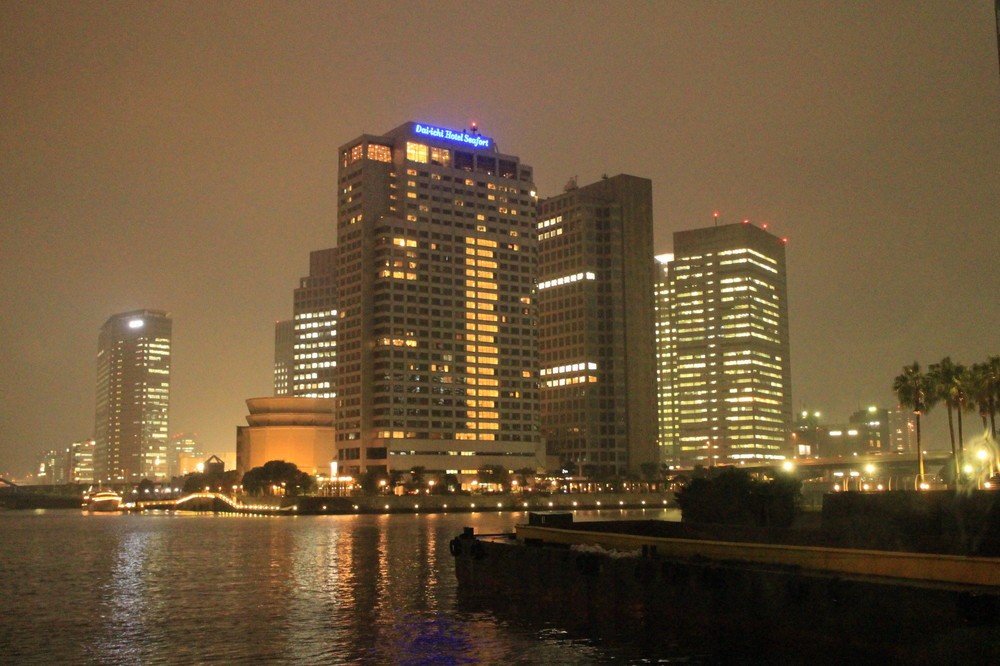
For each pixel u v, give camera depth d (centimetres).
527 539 8081
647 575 6219
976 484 10762
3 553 14038
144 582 9625
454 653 5562
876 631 4853
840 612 5031
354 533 17875
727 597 5662
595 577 6669
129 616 7212
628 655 5359
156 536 18462
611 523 8812
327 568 10756
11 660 5616
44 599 8319
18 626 6788
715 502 9581
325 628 6500
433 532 17888
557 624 6444
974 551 6397
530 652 5528
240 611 7375
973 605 4434
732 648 5453
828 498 8294
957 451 12631
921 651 4638
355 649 5747
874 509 7812
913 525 7469
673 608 6019
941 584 4900
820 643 5128
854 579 5147
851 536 7138
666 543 6856
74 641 6184
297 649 5788
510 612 7050
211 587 9062
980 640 4400
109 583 9581
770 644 5394
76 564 11975
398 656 5528
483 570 8156
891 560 5294
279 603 7788
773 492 9550
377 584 9000
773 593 5397
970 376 12350
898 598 4762
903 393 13025
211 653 5722
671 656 5297
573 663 5225
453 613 7044
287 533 18462
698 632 5831
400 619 6812
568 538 7919
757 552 6138
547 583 7181
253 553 13262
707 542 6525
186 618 7062
